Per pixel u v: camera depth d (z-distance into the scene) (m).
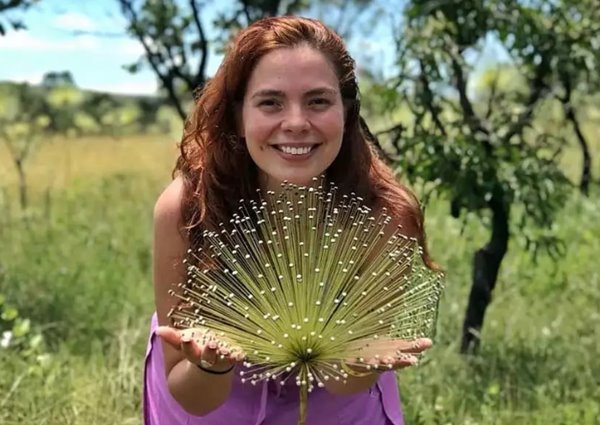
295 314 1.94
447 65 4.39
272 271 1.94
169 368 2.35
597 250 6.63
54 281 5.95
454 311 5.26
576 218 7.46
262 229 2.00
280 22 2.21
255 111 2.18
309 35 2.19
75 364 4.54
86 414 3.93
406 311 2.01
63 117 12.09
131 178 11.23
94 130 13.55
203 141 2.41
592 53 4.26
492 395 4.06
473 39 4.36
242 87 2.24
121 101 13.41
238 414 2.57
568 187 4.84
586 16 4.48
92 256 6.76
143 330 4.95
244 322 1.97
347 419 2.61
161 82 5.72
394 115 5.03
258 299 1.95
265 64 2.16
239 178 2.39
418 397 3.92
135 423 3.85
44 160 13.13
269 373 2.02
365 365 1.99
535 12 4.23
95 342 4.78
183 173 2.49
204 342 2.01
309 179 2.18
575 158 8.93
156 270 2.51
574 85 4.67
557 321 5.12
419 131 4.36
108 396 4.07
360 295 1.96
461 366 4.42
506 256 6.51
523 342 4.88
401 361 1.98
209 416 2.58
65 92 11.23
